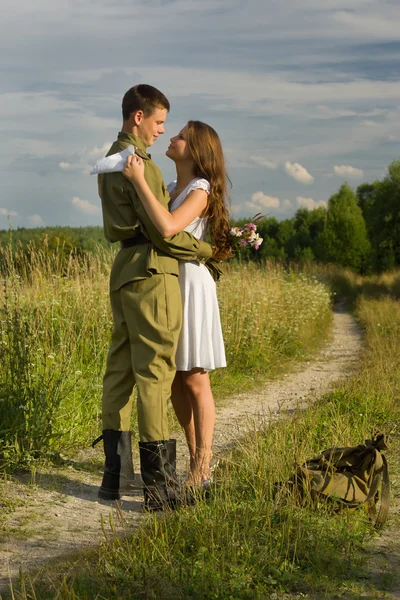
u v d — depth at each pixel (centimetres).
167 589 275
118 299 402
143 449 386
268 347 1112
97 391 586
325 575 302
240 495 385
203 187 400
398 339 1303
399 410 668
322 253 5888
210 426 411
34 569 296
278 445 454
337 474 388
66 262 817
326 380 957
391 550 342
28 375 510
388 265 4753
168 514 351
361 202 7794
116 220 395
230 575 290
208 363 403
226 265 1526
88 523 361
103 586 273
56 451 487
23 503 386
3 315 545
